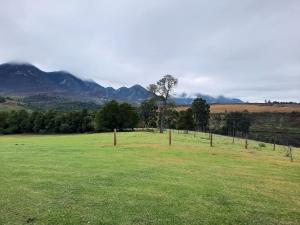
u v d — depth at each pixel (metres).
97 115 127.81
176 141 56.22
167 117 131.38
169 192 17.62
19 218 12.73
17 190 16.86
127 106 127.56
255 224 13.36
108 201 15.44
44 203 14.75
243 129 180.00
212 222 13.27
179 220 13.29
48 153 33.59
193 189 18.55
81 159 29.09
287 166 31.38
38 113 149.12
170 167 26.22
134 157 31.86
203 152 39.28
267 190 19.56
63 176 20.80
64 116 142.75
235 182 21.38
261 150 51.91
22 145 44.72
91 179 20.11
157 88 113.50
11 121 146.38
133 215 13.61
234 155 38.25
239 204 16.06
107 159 29.59
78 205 14.64
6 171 22.16
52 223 12.34
